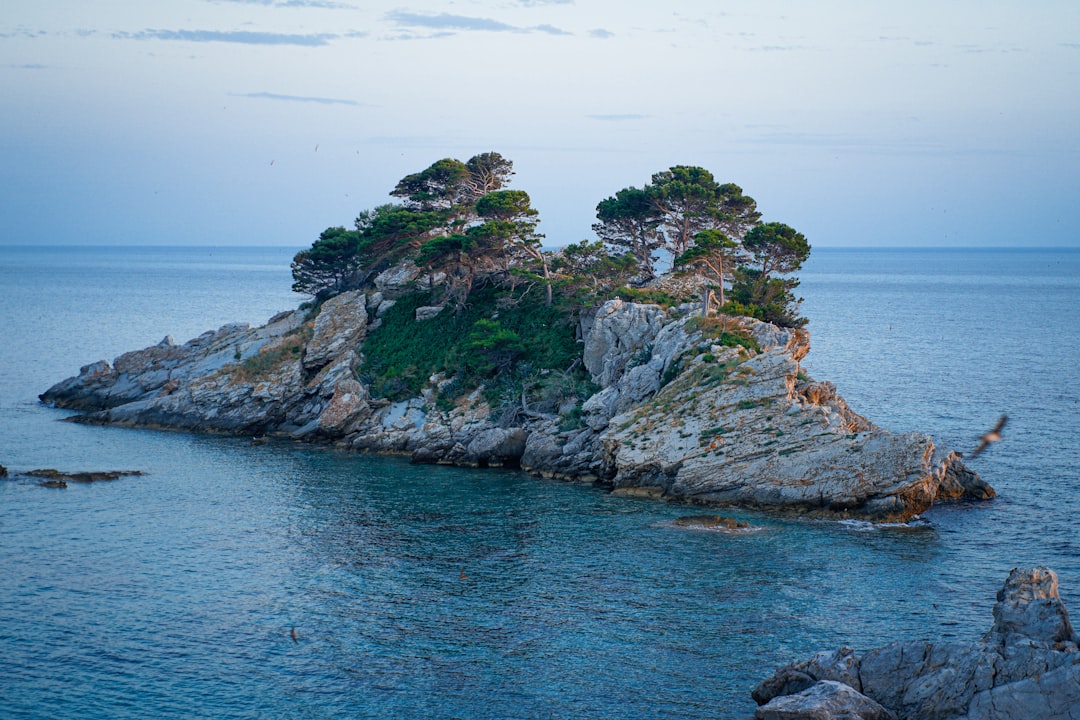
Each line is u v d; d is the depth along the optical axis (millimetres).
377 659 55125
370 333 129125
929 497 79750
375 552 73500
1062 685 40812
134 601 63469
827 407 85938
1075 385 156500
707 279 119750
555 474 97188
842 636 56875
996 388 153750
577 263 125250
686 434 88438
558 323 118000
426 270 129125
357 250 140375
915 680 44531
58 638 57594
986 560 69562
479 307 126625
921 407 135625
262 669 53844
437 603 63250
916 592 63531
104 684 51938
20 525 79500
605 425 96938
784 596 63250
